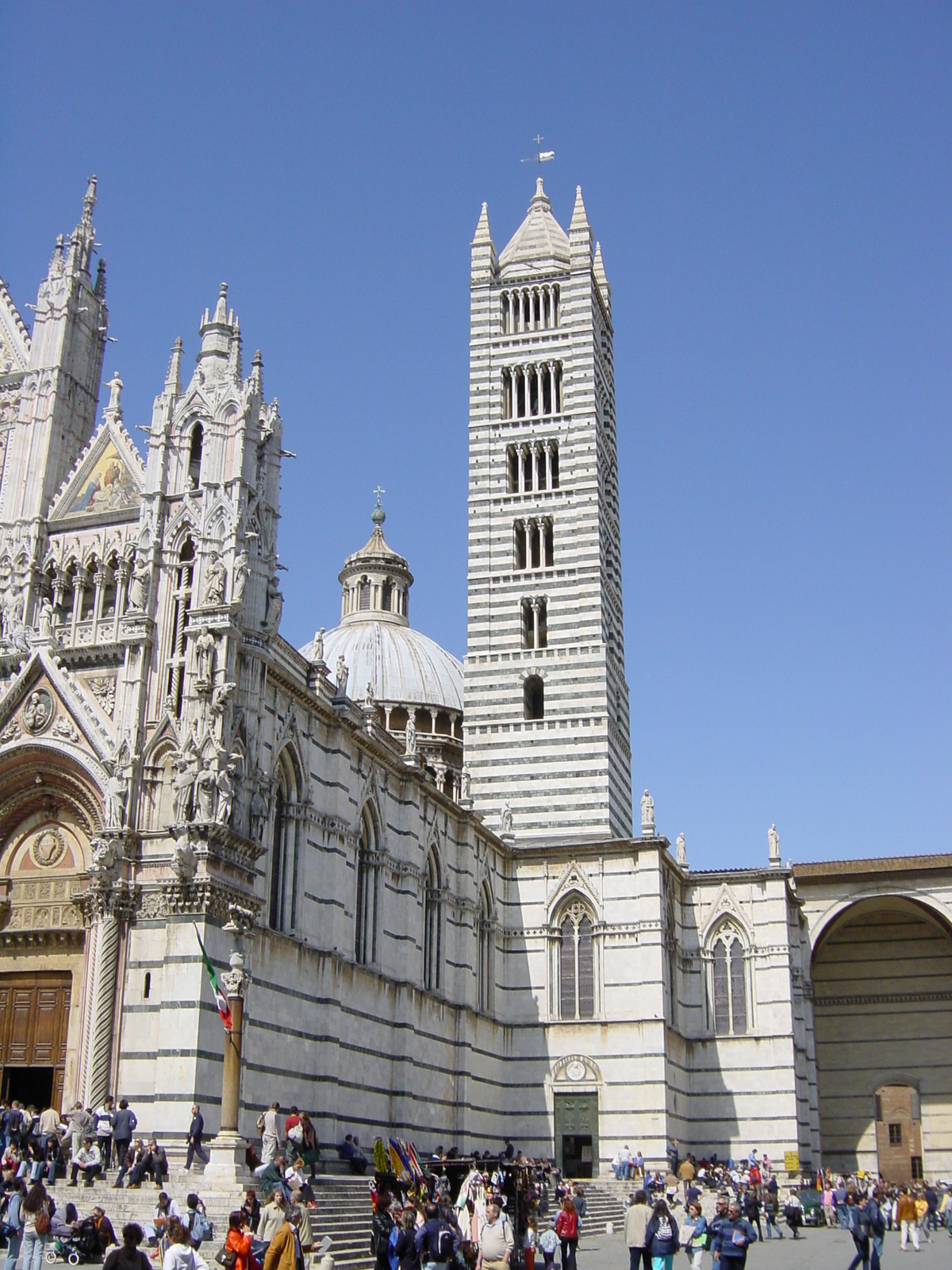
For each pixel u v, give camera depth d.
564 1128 90.19
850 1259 60.22
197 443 66.44
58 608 67.44
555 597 105.38
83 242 76.19
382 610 126.00
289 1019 63.69
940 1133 117.81
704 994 99.19
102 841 57.50
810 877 115.25
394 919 77.88
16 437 71.56
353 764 73.69
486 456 110.19
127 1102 54.50
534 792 101.19
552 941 94.25
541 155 122.69
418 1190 49.66
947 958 121.12
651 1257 41.66
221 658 60.22
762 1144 94.81
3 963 60.28
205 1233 41.72
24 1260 34.84
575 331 111.81
